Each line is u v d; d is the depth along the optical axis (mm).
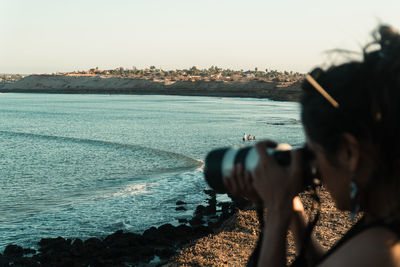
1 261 12312
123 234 14289
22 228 16422
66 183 26609
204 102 175125
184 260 6066
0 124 76250
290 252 5438
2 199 22156
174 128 66500
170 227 14117
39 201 21656
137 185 24922
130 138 53594
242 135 55312
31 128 68688
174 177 27078
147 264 11578
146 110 119188
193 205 19469
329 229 6625
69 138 54000
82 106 143125
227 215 16188
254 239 6883
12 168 32750
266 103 166000
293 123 74688
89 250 12805
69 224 16844
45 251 13477
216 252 6305
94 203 20531
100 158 37219
